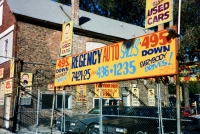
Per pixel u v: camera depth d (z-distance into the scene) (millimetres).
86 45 19234
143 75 7145
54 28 17828
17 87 15289
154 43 6945
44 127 15906
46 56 17047
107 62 8578
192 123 10391
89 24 20875
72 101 17734
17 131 14367
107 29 21750
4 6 18141
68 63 10820
